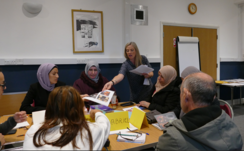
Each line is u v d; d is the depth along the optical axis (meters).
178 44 3.98
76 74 3.23
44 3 2.92
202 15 4.29
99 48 3.34
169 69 1.94
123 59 3.50
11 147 1.20
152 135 1.38
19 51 2.83
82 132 0.89
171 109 1.82
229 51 4.74
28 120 1.75
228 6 4.59
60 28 3.05
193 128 0.87
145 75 2.42
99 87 2.42
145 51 3.74
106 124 1.05
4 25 2.72
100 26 3.31
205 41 4.38
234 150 0.87
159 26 3.84
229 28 4.67
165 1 3.85
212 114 0.90
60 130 0.88
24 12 2.82
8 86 2.81
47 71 2.11
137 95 2.62
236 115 3.88
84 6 3.18
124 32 3.49
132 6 3.53
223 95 4.73
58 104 0.92
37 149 0.83
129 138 1.30
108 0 3.35
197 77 0.98
